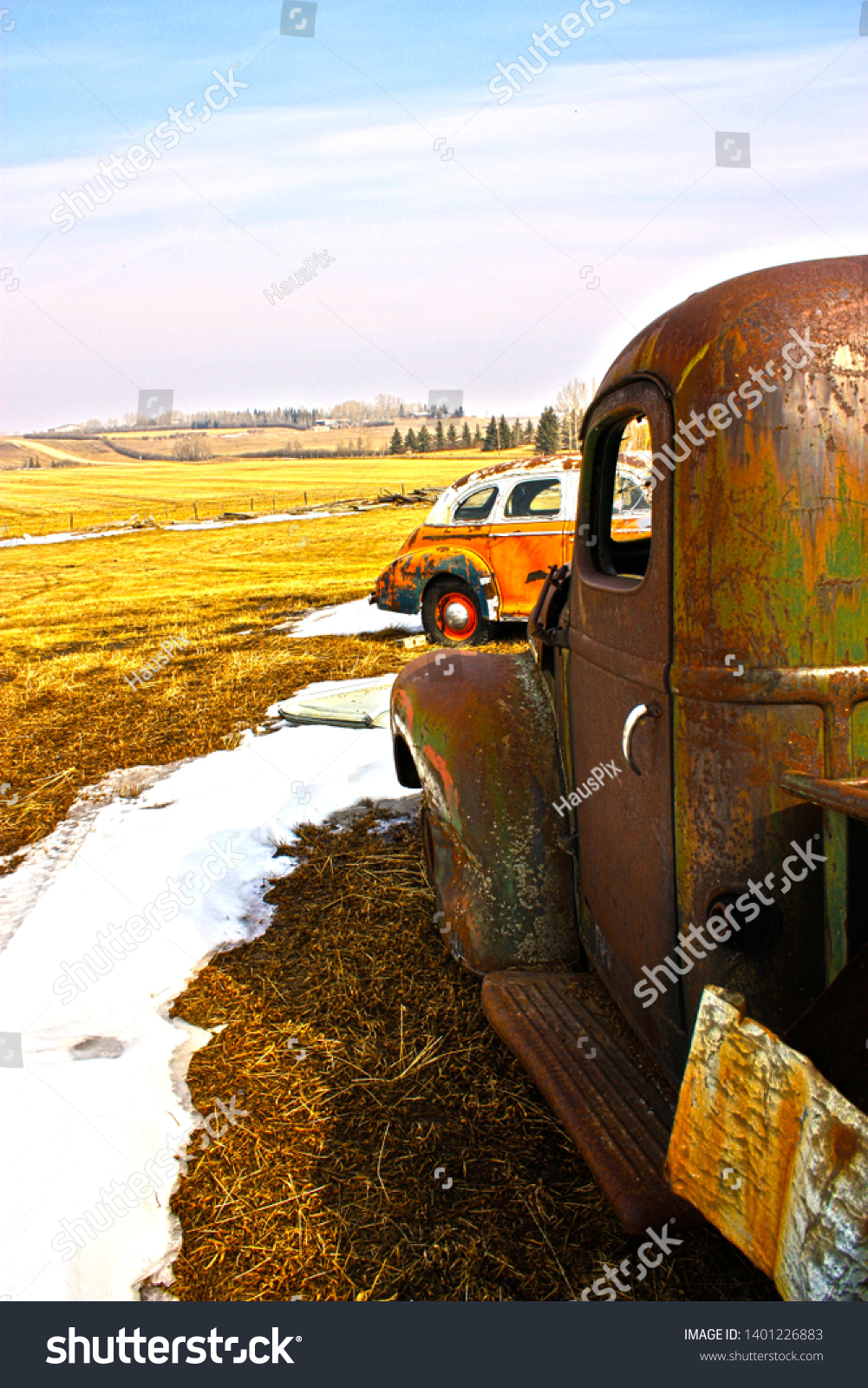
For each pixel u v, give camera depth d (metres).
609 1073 2.20
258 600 16.12
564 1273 2.06
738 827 1.65
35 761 6.59
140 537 40.03
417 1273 2.11
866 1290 1.19
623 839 2.15
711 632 1.65
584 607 2.36
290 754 6.16
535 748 2.86
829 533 1.56
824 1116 1.25
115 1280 2.15
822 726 1.59
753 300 1.60
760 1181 1.40
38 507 67.19
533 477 9.04
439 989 3.22
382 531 33.97
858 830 1.50
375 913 3.83
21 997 3.41
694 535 1.67
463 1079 2.75
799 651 1.58
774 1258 1.37
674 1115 2.04
